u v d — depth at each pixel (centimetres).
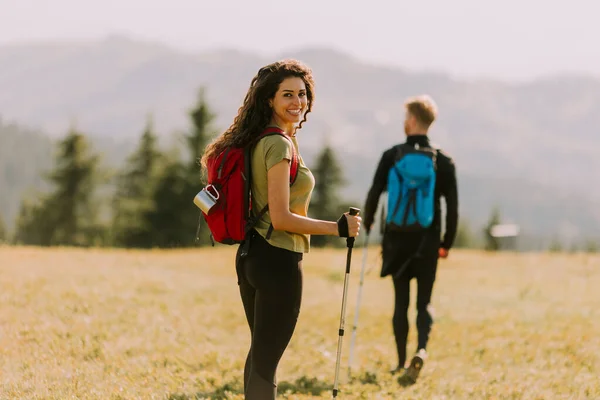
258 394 422
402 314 733
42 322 867
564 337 910
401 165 707
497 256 2244
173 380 646
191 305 1093
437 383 693
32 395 561
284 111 435
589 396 646
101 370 666
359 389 657
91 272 1321
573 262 1983
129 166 6500
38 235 6519
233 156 427
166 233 5147
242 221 424
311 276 1672
